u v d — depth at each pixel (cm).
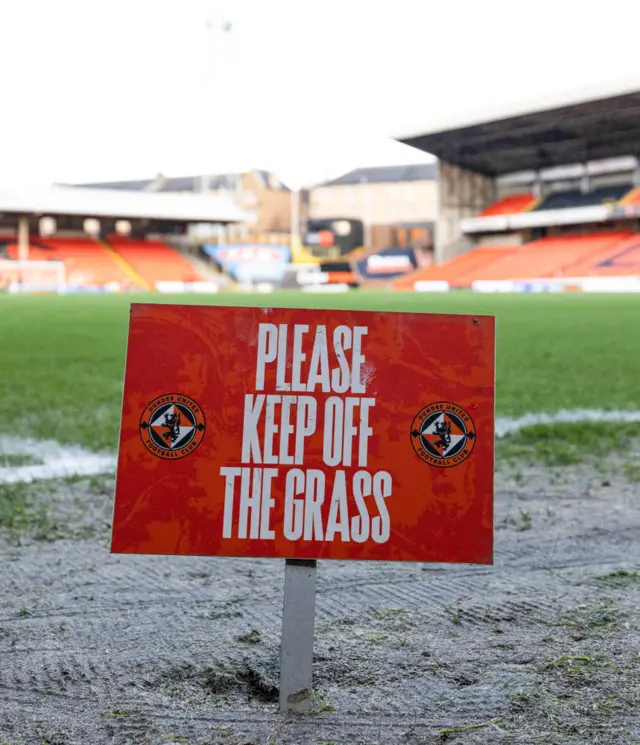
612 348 1650
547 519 475
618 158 5366
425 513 222
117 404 932
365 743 204
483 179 6003
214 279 6600
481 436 224
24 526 450
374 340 224
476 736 206
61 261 5934
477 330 225
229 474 221
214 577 361
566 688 235
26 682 241
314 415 223
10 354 1512
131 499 219
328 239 7556
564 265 4959
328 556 220
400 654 263
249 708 225
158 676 247
